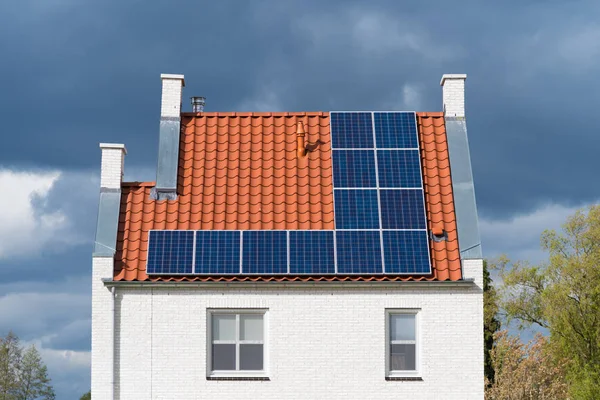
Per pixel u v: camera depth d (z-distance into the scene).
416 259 28.92
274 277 28.67
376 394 28.36
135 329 28.48
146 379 28.31
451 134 32.12
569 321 59.62
